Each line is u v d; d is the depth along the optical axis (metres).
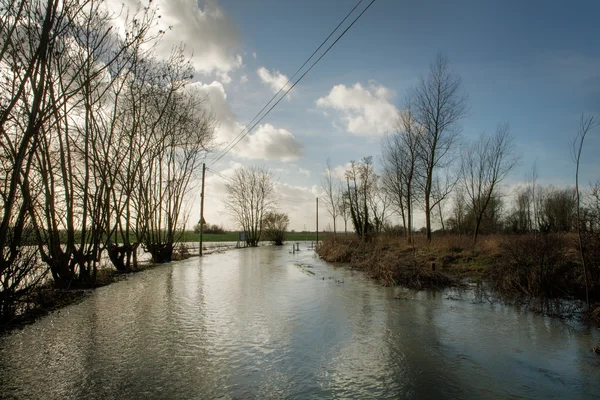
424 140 26.42
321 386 4.89
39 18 8.66
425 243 23.98
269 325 7.92
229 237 76.62
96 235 13.67
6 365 5.48
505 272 12.92
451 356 6.14
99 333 7.19
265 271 19.20
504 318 8.78
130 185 19.64
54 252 12.05
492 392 4.81
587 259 10.82
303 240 88.56
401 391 4.79
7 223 6.91
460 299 11.16
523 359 6.06
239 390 4.71
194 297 11.23
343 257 25.70
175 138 24.06
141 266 21.42
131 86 16.78
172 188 26.02
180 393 4.59
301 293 12.09
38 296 9.75
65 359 5.74
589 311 9.09
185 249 32.28
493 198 41.03
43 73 7.11
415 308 9.82
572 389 4.95
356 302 10.59
